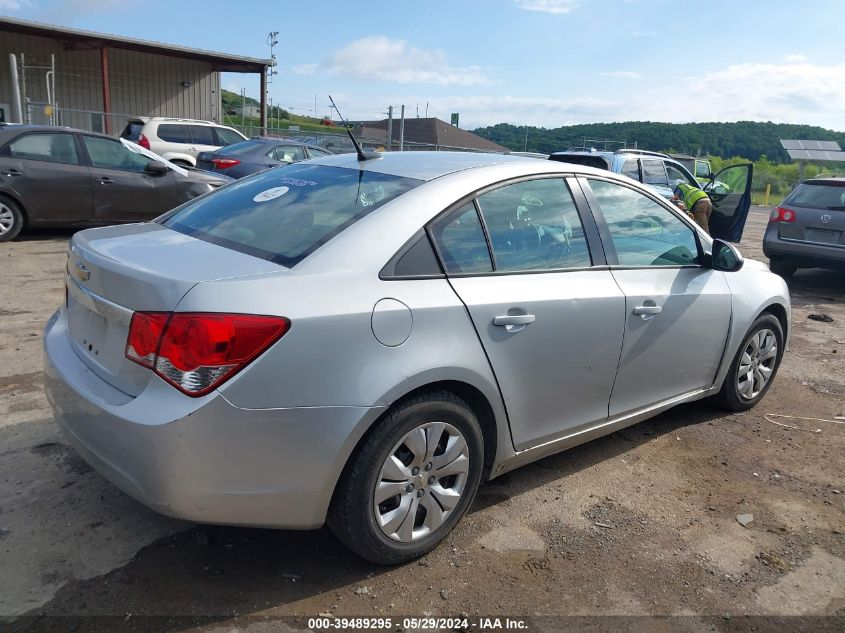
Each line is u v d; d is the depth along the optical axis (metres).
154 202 9.91
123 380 2.50
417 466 2.77
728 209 10.05
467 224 3.02
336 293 2.52
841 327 7.54
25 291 6.75
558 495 3.52
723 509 3.48
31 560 2.73
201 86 26.36
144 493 2.37
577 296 3.28
